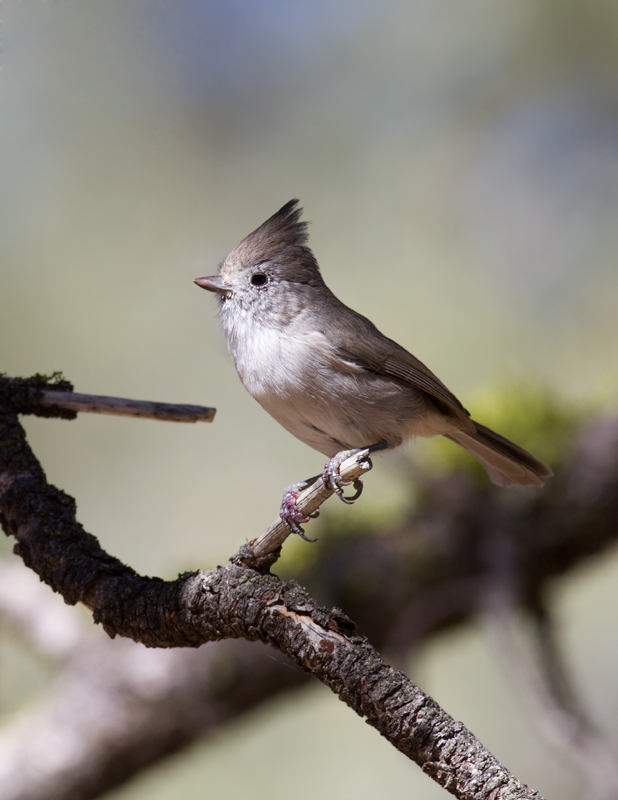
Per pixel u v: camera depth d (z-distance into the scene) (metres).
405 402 6.53
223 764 9.72
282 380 6.25
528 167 10.80
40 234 11.20
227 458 11.98
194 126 11.19
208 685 8.05
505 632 8.12
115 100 10.59
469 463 8.97
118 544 11.57
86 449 11.92
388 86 11.13
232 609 4.03
